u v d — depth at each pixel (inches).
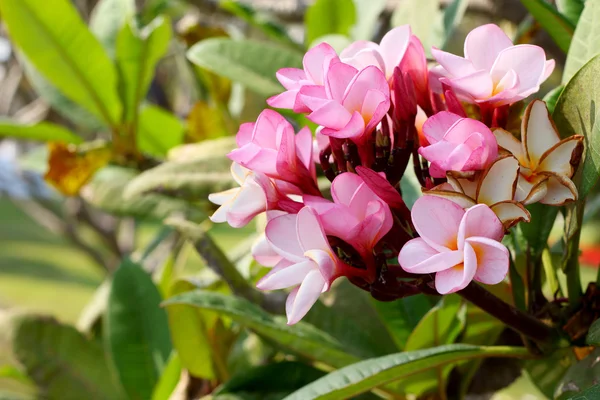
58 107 62.1
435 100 37.5
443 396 43.8
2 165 93.9
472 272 33.3
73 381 51.8
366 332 46.6
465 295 37.4
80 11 86.5
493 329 44.0
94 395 51.8
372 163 36.0
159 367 51.3
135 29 57.6
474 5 66.2
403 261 34.1
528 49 35.9
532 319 38.4
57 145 59.4
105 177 62.9
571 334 39.4
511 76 35.6
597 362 39.0
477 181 34.7
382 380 39.0
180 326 46.9
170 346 51.6
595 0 39.7
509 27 69.9
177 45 72.2
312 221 34.5
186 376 48.5
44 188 95.6
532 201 35.2
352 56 37.4
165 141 65.2
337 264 34.8
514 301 40.6
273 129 36.4
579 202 37.8
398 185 37.1
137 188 49.4
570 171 35.7
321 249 34.7
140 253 71.2
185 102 88.8
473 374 44.4
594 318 39.3
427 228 34.1
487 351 39.2
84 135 83.0
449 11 47.9
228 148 51.1
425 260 33.8
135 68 58.2
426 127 35.2
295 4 77.2
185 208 61.5
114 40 63.2
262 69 51.4
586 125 37.4
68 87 58.7
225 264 45.2
